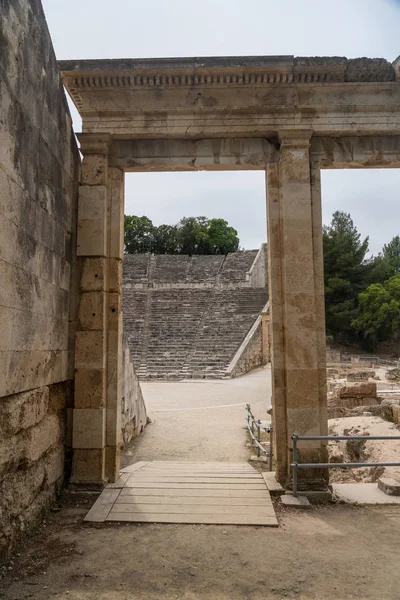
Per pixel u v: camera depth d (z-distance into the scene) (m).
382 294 41.31
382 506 6.11
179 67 6.83
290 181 6.98
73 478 6.54
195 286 42.97
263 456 9.66
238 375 25.81
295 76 6.93
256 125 7.10
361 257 45.56
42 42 5.77
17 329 4.84
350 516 5.75
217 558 4.59
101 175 7.08
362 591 3.99
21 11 5.04
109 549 4.77
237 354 26.80
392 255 61.31
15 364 4.76
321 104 7.07
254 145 7.29
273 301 6.99
